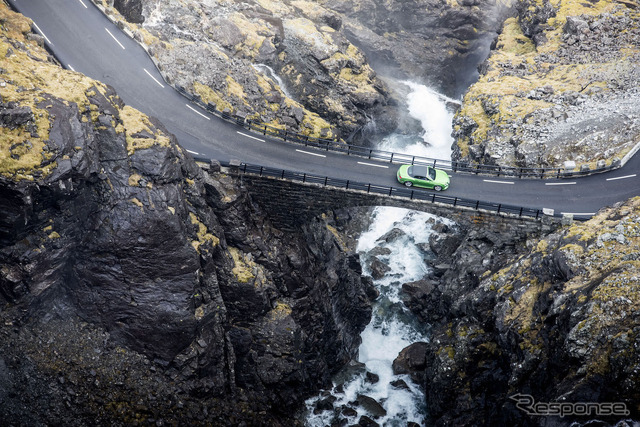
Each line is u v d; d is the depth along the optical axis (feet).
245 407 176.96
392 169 199.41
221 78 218.79
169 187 163.84
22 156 146.20
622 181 197.47
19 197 144.25
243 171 182.39
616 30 268.00
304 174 183.01
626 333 132.05
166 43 223.51
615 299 137.39
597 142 210.38
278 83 251.19
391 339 214.48
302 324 193.47
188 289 165.27
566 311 145.79
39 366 151.53
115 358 162.20
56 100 156.87
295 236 194.49
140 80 204.44
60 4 216.54
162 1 247.91
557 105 231.30
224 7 262.06
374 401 191.11
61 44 203.51
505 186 197.47
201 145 192.13
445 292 203.10
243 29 253.44
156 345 165.27
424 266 229.45
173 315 163.94
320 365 194.80
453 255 216.13
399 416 186.60
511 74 259.60
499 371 168.04
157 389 162.91
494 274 178.81
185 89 205.36
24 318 155.12
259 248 185.37
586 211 185.68
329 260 209.97
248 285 179.32
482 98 244.42
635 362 128.67
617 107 222.28
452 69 328.08
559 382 141.49
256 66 249.55
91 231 159.94
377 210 248.93
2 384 143.33
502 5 329.31
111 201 159.94
